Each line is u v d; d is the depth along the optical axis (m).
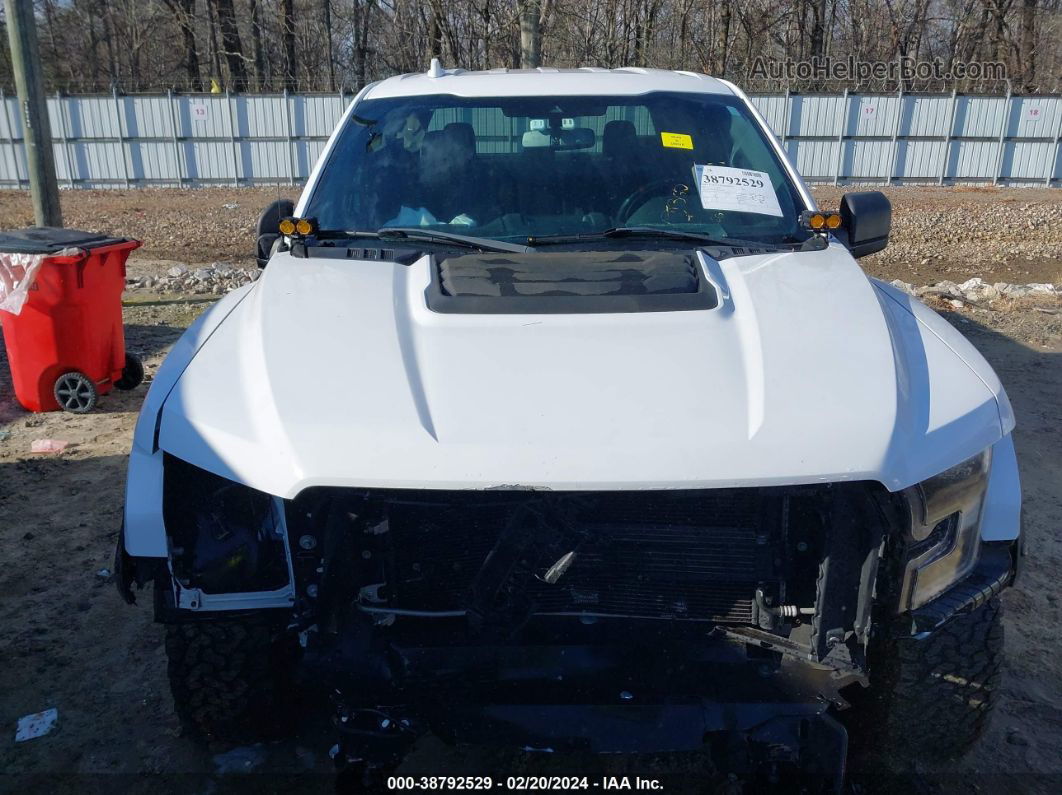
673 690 2.38
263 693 2.78
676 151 3.65
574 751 2.36
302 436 2.31
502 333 2.55
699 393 2.37
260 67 32.50
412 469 2.25
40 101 8.67
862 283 2.88
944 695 2.70
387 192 3.53
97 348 6.34
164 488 2.50
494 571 2.36
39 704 3.37
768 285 2.82
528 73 4.09
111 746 3.14
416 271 2.94
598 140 3.69
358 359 2.49
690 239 3.25
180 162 25.34
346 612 2.42
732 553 2.40
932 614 2.43
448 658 2.36
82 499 5.05
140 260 13.27
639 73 4.14
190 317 8.89
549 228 3.40
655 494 2.32
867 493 2.35
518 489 2.22
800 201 3.57
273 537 2.48
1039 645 3.74
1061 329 8.59
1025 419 6.33
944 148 25.89
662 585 2.43
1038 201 22.20
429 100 3.84
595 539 2.37
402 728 2.43
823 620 2.36
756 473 2.24
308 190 3.59
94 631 3.83
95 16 37.00
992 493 2.60
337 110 24.97
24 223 18.33
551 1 13.84
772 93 25.78
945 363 2.70
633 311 2.63
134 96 24.80
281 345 2.57
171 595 2.50
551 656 2.37
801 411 2.34
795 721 2.36
